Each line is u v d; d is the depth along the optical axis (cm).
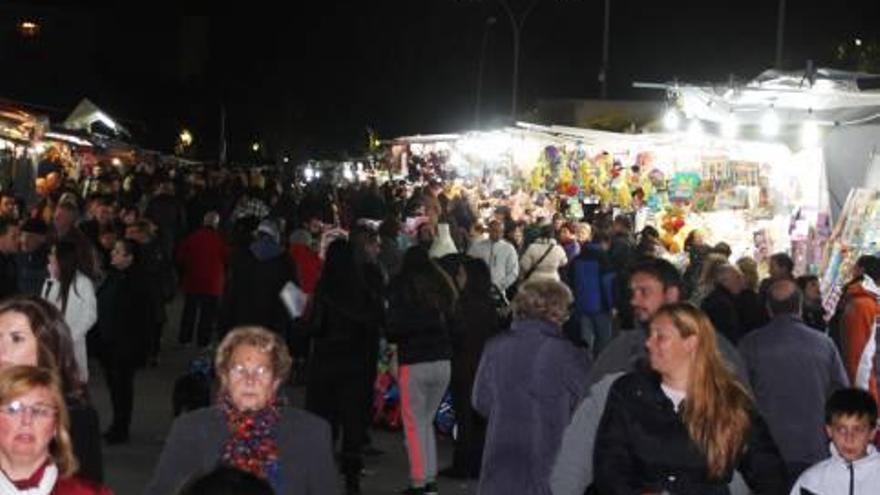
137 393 1399
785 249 1551
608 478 515
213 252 1711
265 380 485
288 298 1002
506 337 748
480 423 1092
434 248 1658
